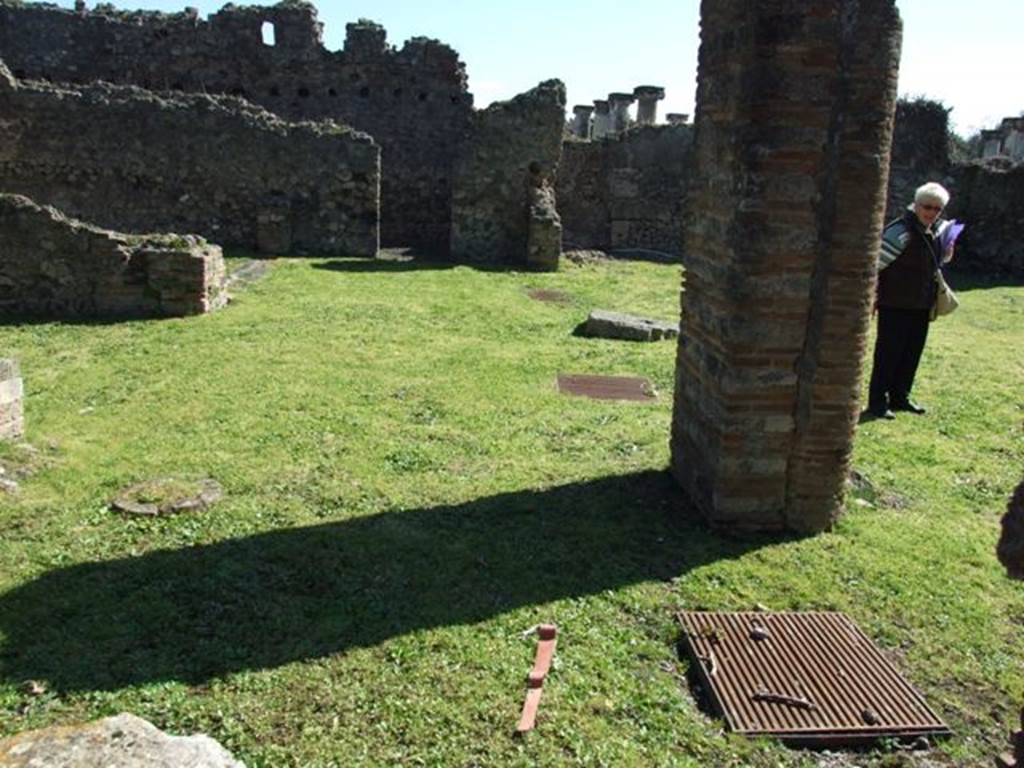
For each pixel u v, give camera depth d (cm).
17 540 512
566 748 350
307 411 774
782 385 535
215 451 670
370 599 457
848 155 499
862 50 487
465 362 972
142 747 261
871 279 520
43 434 694
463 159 1922
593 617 450
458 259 1914
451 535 537
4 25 2128
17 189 1802
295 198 1858
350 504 581
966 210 2097
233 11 2192
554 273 1769
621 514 577
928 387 941
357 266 1689
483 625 436
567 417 788
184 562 491
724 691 392
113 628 423
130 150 1809
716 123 557
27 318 1125
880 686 401
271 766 332
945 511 612
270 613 441
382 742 348
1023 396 915
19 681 379
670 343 1120
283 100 2244
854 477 655
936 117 2100
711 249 566
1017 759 306
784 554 527
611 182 2356
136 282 1154
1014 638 450
